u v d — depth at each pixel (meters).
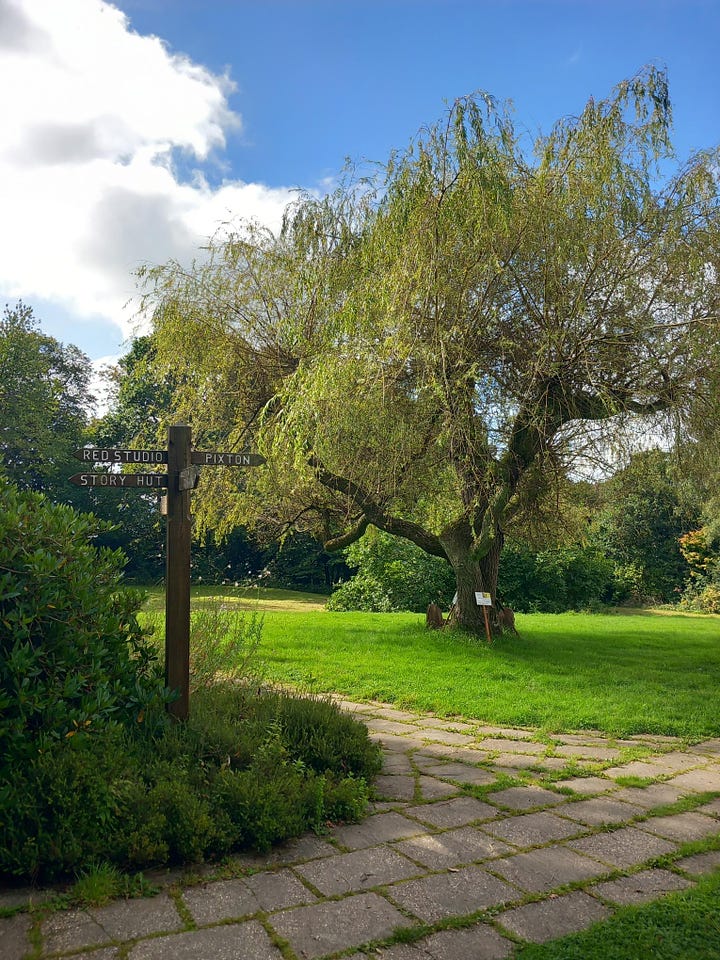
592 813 4.64
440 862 3.88
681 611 32.66
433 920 3.26
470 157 9.40
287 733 5.33
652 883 3.66
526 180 9.70
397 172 9.95
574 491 12.17
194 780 4.38
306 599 31.58
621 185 9.71
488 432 10.28
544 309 9.82
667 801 4.89
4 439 32.34
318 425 9.73
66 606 4.40
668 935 3.13
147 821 3.85
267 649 11.28
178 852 3.83
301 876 3.70
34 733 4.04
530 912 3.35
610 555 35.84
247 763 4.84
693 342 9.10
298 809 4.33
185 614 5.20
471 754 6.09
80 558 4.80
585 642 13.57
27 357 33.31
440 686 8.85
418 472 11.06
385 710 7.88
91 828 3.72
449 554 13.09
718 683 9.48
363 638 12.59
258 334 12.26
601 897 3.51
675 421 9.98
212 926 3.19
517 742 6.53
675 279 9.55
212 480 13.30
